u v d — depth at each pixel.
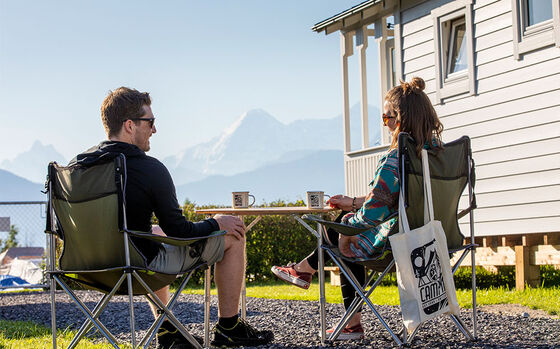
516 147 8.61
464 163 4.01
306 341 4.19
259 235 12.37
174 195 3.56
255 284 11.91
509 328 4.54
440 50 9.92
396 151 3.75
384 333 4.46
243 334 4.01
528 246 8.01
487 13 9.06
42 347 4.38
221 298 3.96
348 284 4.20
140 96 3.67
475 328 4.07
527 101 8.45
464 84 9.45
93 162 3.29
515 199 8.60
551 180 8.11
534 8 8.45
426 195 3.64
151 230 3.80
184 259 3.63
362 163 11.42
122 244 3.31
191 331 5.11
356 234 3.70
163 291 4.02
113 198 3.28
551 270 9.79
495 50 8.94
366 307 6.17
